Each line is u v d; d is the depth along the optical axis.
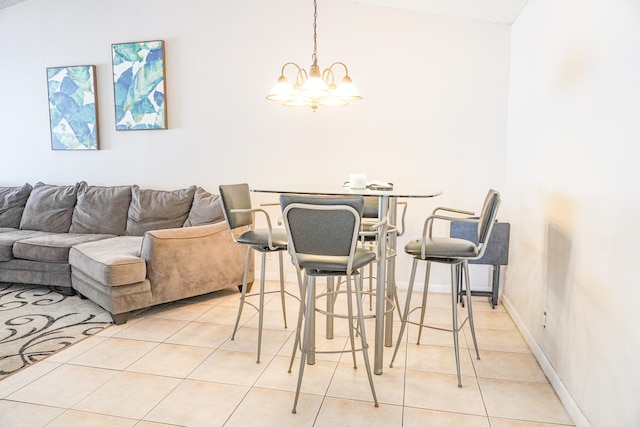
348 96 2.74
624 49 1.61
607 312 1.71
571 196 2.12
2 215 4.39
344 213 1.89
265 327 3.06
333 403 2.12
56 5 4.46
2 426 1.92
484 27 3.60
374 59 3.81
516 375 2.41
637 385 1.48
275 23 3.97
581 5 2.04
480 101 3.66
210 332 2.96
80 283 3.47
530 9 2.95
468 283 2.54
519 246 3.14
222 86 4.14
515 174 3.31
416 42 3.73
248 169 4.17
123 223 4.13
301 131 4.02
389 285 2.79
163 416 2.01
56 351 2.65
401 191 2.39
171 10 4.16
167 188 4.39
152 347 2.72
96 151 4.54
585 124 1.97
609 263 1.70
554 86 2.41
